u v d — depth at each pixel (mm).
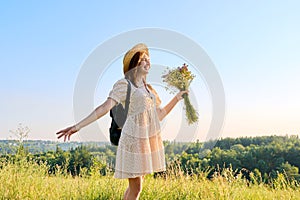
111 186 4359
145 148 3211
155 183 4516
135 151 3184
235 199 4371
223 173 4723
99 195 4262
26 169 5074
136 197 3363
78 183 4391
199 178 4703
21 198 4082
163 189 4395
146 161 3197
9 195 4164
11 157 5211
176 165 4660
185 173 4668
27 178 4680
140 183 3328
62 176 4879
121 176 3174
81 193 4254
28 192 4223
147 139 3242
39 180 4707
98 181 4535
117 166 3199
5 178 4605
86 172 4715
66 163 4895
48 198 4137
